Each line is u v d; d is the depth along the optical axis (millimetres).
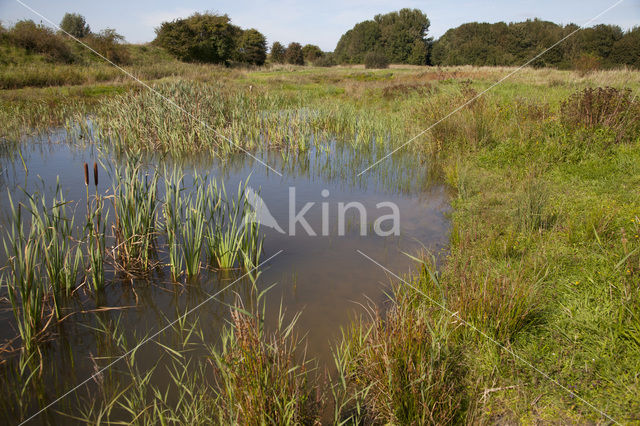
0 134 13188
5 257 5434
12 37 28781
